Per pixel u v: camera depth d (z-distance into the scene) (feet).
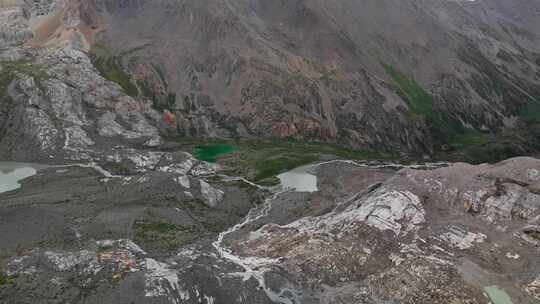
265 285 255.50
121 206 362.53
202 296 239.71
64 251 269.64
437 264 269.85
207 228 352.90
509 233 310.04
